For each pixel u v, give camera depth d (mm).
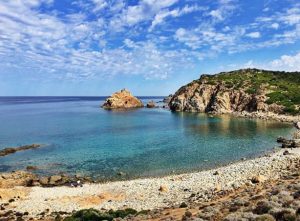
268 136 95312
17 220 36156
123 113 178125
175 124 125812
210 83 189250
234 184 44844
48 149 79750
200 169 60250
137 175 57500
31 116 168250
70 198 44844
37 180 54094
